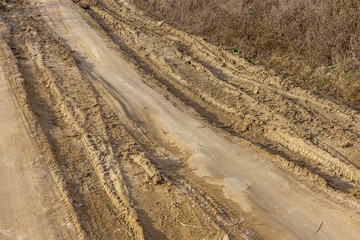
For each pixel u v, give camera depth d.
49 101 8.84
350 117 8.52
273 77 10.23
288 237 5.54
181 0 14.59
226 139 7.92
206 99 9.65
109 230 5.56
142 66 11.20
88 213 5.85
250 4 13.68
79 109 8.48
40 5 14.77
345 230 5.64
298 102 9.20
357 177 6.72
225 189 6.46
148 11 15.16
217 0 14.38
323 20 11.04
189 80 10.45
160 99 9.31
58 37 12.20
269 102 9.24
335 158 7.14
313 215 5.93
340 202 6.18
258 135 8.29
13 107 8.38
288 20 12.12
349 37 10.60
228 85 10.07
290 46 11.41
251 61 11.38
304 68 10.64
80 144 7.41
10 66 10.02
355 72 9.74
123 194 6.16
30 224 5.56
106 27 13.63
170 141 7.80
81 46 11.81
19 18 13.30
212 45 12.19
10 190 6.18
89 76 10.09
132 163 6.97
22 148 7.13
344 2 11.20
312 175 6.78
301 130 8.05
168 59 11.52
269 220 5.83
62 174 6.55
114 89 9.60
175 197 6.21
